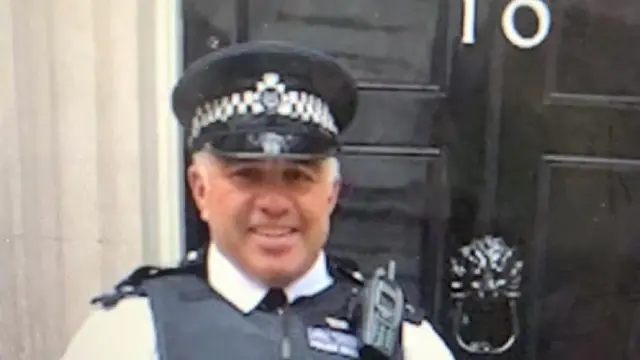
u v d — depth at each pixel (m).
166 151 1.65
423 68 1.73
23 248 1.64
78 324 1.66
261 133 1.09
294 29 1.71
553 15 1.72
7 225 1.63
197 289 1.19
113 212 1.64
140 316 1.18
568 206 1.77
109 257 1.65
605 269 1.79
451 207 1.77
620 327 1.81
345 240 1.78
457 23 1.72
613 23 1.72
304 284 1.18
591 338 1.81
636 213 1.78
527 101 1.74
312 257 1.16
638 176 1.76
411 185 1.77
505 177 1.76
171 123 1.65
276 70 1.14
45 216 1.63
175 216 1.68
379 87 1.74
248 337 1.13
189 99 1.17
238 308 1.16
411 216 1.77
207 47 1.69
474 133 1.75
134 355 1.15
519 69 1.73
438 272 1.79
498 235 1.78
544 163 1.76
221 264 1.18
